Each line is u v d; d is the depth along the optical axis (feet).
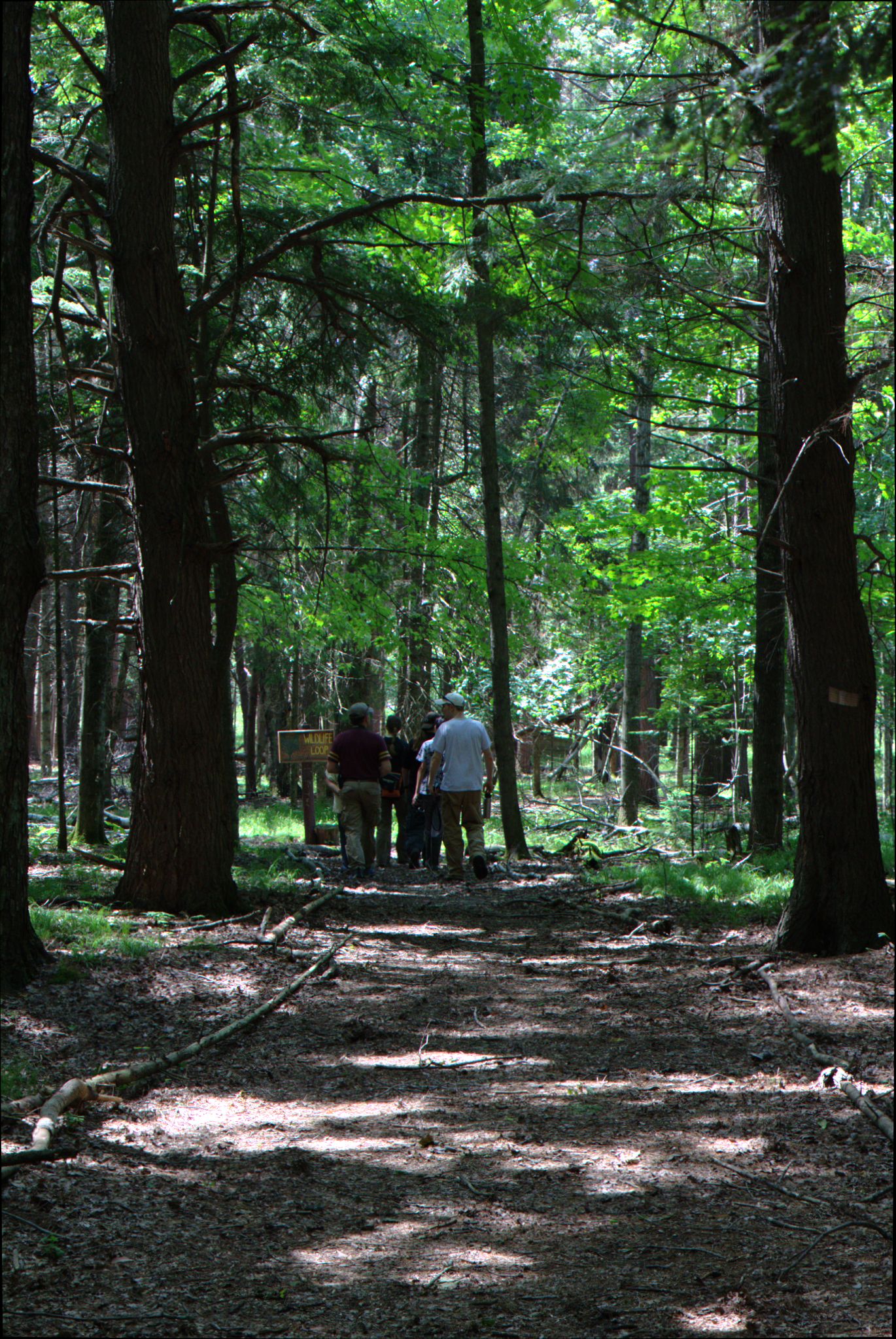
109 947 27.78
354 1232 13.26
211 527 48.11
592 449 72.95
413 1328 10.95
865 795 28.94
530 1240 13.12
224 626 44.37
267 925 33.60
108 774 75.05
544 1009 24.99
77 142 39.58
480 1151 16.10
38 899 34.53
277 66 34.86
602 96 41.39
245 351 45.98
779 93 11.40
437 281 47.75
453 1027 23.52
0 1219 12.78
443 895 43.83
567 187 33.37
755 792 49.52
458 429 79.30
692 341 43.50
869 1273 12.07
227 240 42.73
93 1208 13.41
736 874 43.32
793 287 28.37
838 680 28.84
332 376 44.29
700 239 31.24
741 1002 24.68
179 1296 11.44
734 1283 11.94
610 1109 17.98
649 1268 12.34
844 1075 18.86
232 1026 22.20
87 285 46.73
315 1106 18.20
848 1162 15.39
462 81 43.86
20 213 22.50
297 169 44.11
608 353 41.83
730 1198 14.30
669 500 56.59
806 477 28.66
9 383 23.08
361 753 48.37
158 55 33.86
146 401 34.40
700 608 57.21
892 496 49.90
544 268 39.65
